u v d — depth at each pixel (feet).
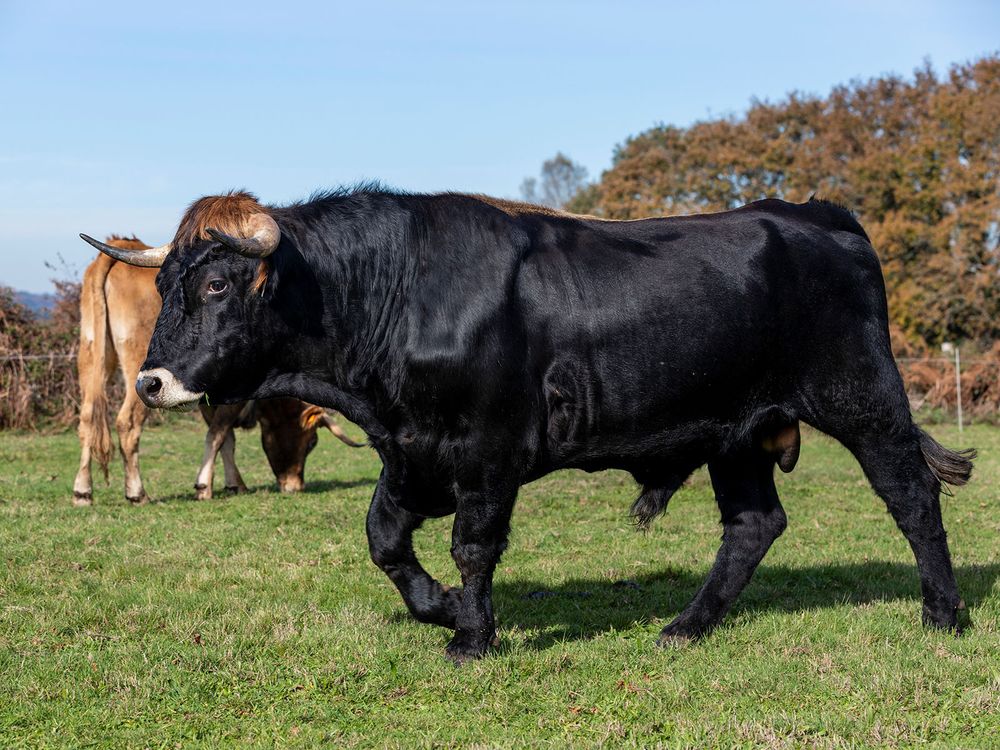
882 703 15.20
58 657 17.25
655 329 17.69
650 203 136.87
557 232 18.08
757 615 20.33
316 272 16.76
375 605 21.30
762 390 18.83
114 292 35.27
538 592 22.62
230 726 14.58
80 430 35.58
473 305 16.65
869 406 18.92
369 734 14.34
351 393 17.31
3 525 30.50
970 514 33.86
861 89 131.75
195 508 34.91
